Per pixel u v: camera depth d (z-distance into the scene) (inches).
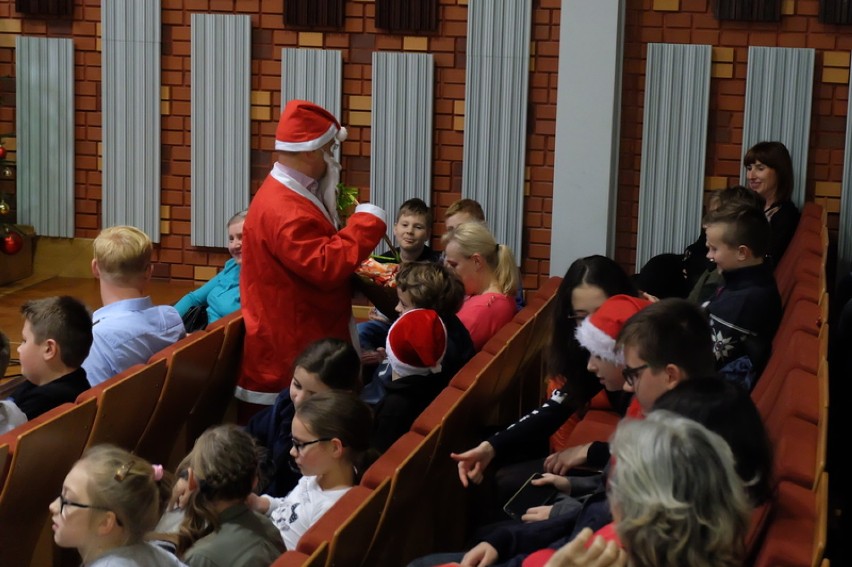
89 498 104.7
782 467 98.4
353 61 308.0
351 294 200.2
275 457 166.6
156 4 309.1
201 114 313.6
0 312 285.6
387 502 123.2
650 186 303.1
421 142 307.6
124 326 183.8
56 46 315.3
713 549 72.6
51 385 160.7
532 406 215.6
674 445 74.4
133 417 165.3
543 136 305.1
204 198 317.7
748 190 237.5
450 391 153.1
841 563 168.2
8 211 311.4
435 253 259.8
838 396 189.0
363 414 136.6
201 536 120.3
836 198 297.9
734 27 295.0
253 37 310.2
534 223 309.4
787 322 163.8
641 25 298.0
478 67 303.0
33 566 148.3
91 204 324.5
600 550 76.2
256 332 192.1
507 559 114.8
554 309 150.8
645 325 108.3
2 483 133.5
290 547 134.0
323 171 192.7
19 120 319.9
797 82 293.4
